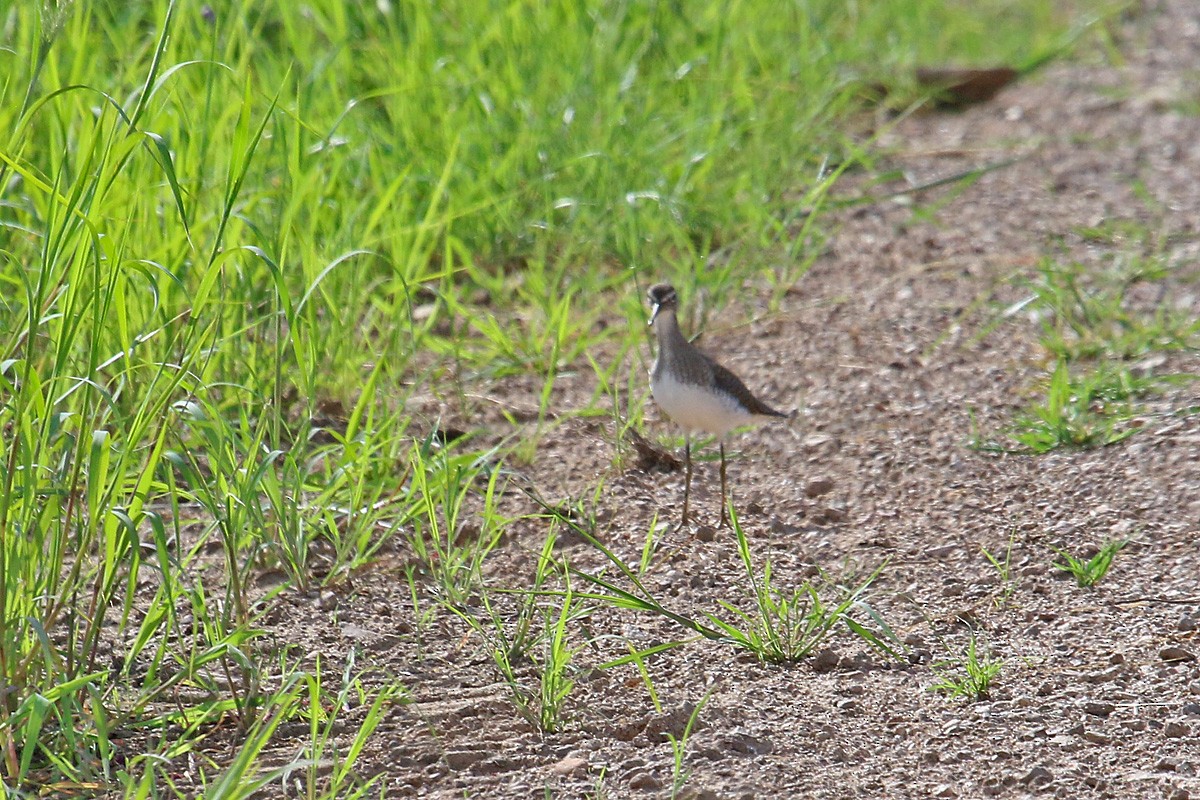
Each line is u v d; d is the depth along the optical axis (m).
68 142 11.03
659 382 10.58
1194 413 12.08
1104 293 14.73
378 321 13.21
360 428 11.77
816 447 12.07
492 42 16.62
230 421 11.20
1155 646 8.81
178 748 7.17
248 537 9.59
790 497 11.26
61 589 8.52
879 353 13.75
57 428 7.41
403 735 7.70
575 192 15.46
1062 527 10.48
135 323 10.27
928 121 21.28
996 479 11.34
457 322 14.23
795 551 10.34
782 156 17.00
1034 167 18.92
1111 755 7.60
